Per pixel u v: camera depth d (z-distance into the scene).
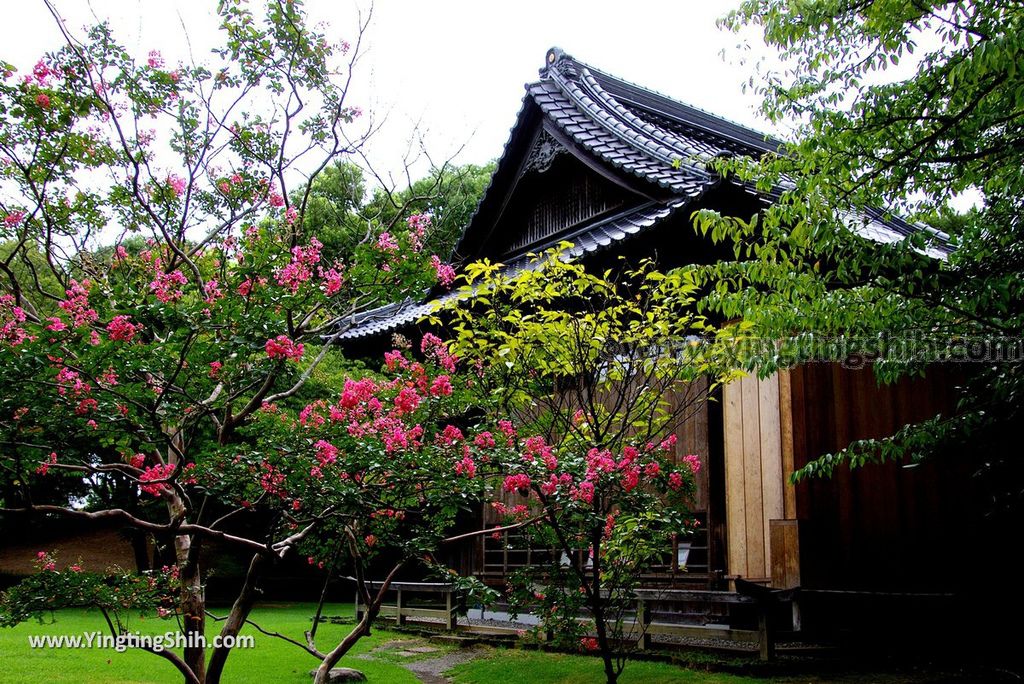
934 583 7.38
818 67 4.86
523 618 10.20
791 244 4.98
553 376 6.73
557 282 6.57
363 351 13.62
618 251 8.74
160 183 6.04
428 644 9.35
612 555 5.50
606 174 10.75
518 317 6.28
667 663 6.94
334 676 7.11
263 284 4.62
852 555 7.41
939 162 4.74
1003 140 4.67
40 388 4.14
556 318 6.45
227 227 6.05
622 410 7.23
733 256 8.49
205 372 4.47
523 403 6.59
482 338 7.06
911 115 4.60
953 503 7.56
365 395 4.95
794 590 6.61
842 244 4.93
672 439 6.04
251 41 5.80
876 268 4.82
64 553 18.73
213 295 4.66
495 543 11.52
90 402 4.25
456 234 15.05
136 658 8.05
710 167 6.29
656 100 14.37
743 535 7.96
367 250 5.00
